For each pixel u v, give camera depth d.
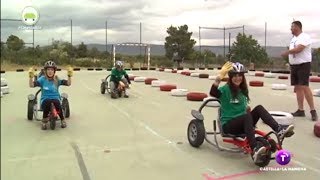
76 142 5.85
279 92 12.37
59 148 5.53
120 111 8.59
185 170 4.59
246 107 5.07
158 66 33.59
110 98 10.80
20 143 5.78
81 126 6.96
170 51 34.78
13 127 6.82
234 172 4.52
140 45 34.59
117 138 6.09
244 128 4.77
